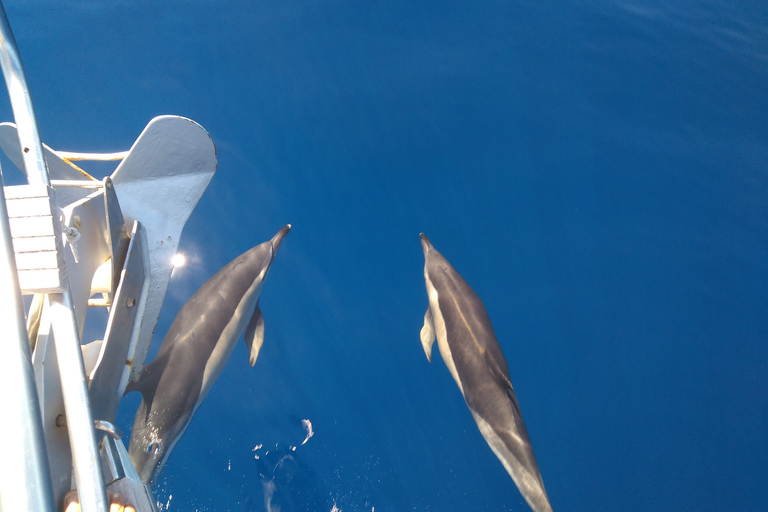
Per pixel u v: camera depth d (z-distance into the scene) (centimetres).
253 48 509
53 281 214
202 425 421
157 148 328
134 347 308
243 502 406
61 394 252
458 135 493
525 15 537
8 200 227
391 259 471
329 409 435
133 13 512
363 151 489
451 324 414
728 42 531
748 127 495
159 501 397
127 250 301
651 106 502
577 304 455
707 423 425
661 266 461
